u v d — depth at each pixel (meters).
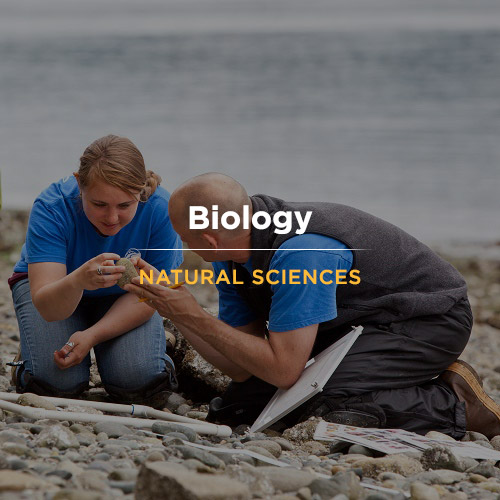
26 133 38.16
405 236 6.95
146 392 7.09
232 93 50.00
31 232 6.70
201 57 67.81
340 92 49.91
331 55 67.31
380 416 6.46
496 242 22.95
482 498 5.10
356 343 6.68
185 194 6.27
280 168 31.80
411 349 6.64
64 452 5.21
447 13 144.50
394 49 70.00
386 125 40.12
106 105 45.69
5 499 4.09
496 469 5.84
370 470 5.54
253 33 94.06
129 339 7.10
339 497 4.74
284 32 93.75
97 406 6.46
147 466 4.37
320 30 96.12
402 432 6.34
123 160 6.14
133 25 122.62
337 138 37.22
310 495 4.79
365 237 6.62
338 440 5.97
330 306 6.33
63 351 6.79
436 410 6.64
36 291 6.54
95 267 6.20
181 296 6.29
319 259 6.27
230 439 6.23
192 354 7.92
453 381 6.90
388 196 28.27
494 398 9.12
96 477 4.58
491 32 85.12
